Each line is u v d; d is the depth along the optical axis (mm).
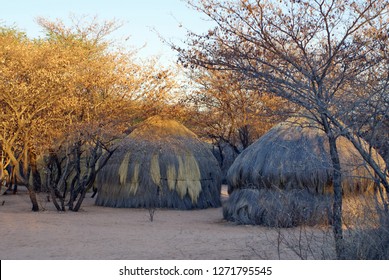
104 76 20109
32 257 9805
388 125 8000
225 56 8398
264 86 8047
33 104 18500
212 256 9828
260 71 8375
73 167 22031
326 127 8148
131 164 21172
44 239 12047
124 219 17000
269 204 14273
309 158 13820
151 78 21188
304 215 13258
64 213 18391
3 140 18219
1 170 20438
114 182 21438
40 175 27328
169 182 21000
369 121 7805
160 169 21047
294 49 8695
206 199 21672
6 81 17594
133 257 9797
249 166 15703
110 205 21438
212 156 22953
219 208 21672
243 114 22000
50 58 18375
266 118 16375
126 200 21047
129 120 21469
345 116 7809
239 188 16172
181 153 21516
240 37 8586
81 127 18516
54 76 18031
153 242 11766
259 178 15281
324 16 8398
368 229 7574
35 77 17859
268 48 8461
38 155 23031
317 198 14008
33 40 26281
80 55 21219
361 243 7496
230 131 24297
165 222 16344
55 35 26141
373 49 8297
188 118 24750
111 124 19703
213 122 24891
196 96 23781
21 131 19141
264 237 12086
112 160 21672
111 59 21219
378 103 7617
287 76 8148
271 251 10164
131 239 12227
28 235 12602
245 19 8539
